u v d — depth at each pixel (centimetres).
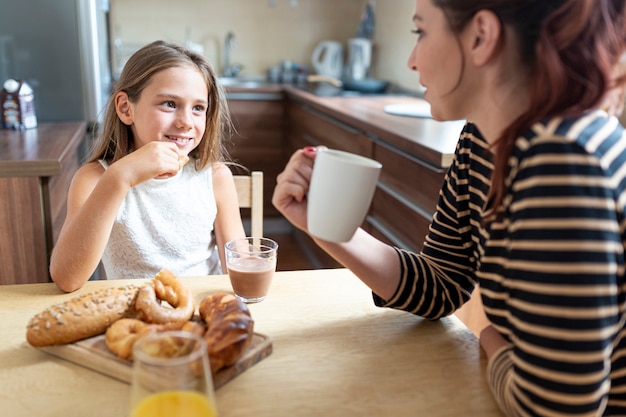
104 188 105
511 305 65
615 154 62
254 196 149
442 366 79
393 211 210
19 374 73
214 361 70
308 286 102
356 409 69
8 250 166
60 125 232
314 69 452
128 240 137
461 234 94
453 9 68
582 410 61
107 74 300
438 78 73
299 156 82
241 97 377
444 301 92
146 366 54
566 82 63
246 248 105
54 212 174
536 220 60
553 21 64
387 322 90
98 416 65
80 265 99
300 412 67
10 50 236
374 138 226
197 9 427
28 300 94
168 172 112
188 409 54
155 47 137
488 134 74
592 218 59
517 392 64
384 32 407
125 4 416
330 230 72
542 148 61
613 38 64
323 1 442
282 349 81
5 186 162
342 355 80
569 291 59
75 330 76
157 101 131
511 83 69
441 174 169
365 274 90
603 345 59
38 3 233
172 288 85
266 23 439
